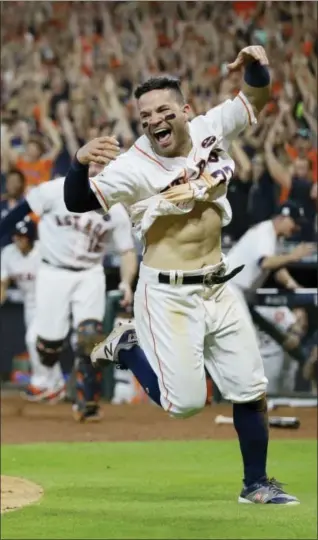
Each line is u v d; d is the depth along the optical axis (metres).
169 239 13.89
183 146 13.70
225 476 18.16
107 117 37.16
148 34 43.97
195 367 13.88
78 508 14.84
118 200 13.50
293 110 35.28
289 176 31.42
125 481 17.62
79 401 25.14
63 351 30.70
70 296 25.17
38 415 26.44
